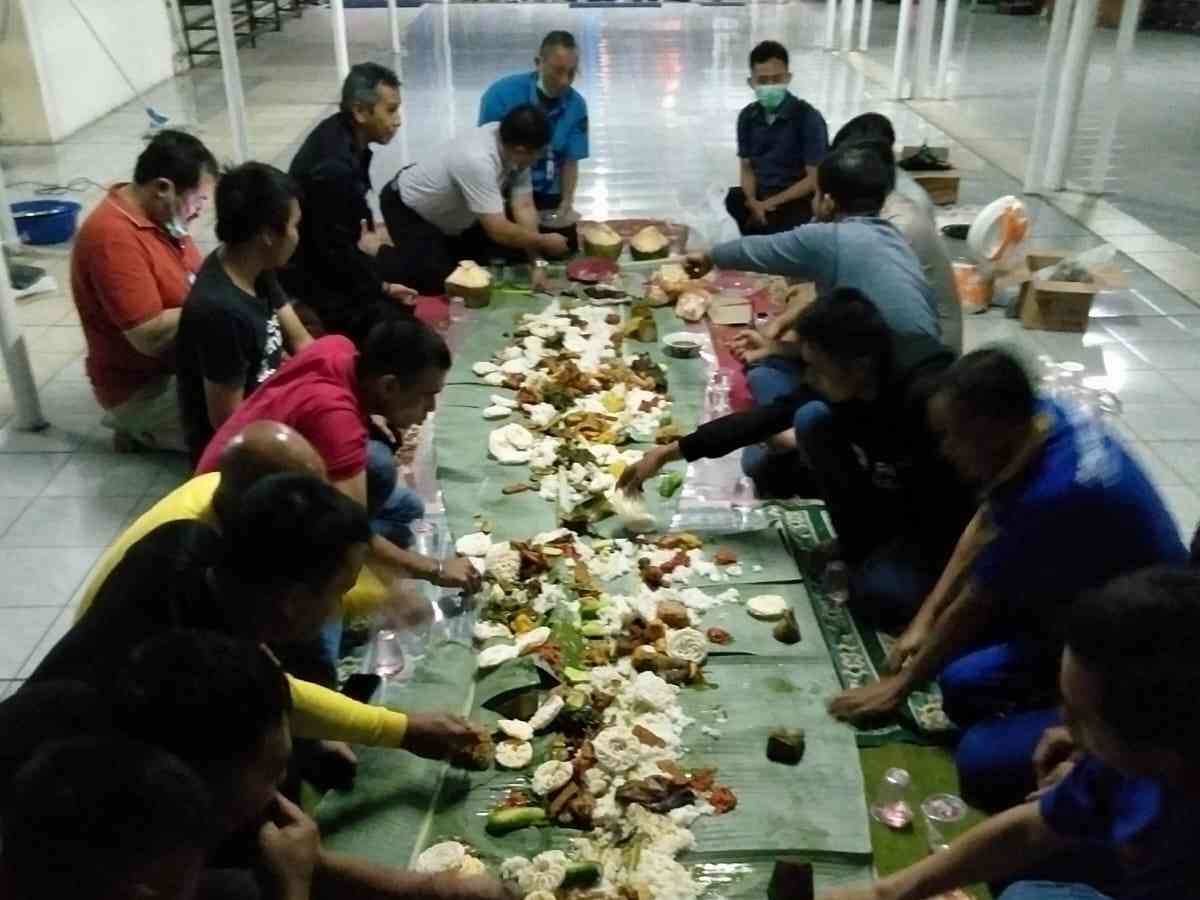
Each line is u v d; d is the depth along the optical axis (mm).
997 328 5195
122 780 1223
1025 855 1885
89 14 9445
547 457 3809
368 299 4758
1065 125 7148
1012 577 2467
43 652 3160
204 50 11867
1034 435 2410
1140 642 1462
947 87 11016
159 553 1990
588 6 16312
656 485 3703
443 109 9641
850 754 2631
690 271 5066
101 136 9141
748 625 3057
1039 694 2613
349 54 12414
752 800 2500
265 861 1816
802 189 5973
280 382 2771
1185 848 1637
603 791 2500
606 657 2885
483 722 2725
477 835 2426
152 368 4055
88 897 1185
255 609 1927
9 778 1531
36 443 4305
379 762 2613
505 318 4977
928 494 3104
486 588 3152
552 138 5691
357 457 2727
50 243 6418
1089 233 6527
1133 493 2361
